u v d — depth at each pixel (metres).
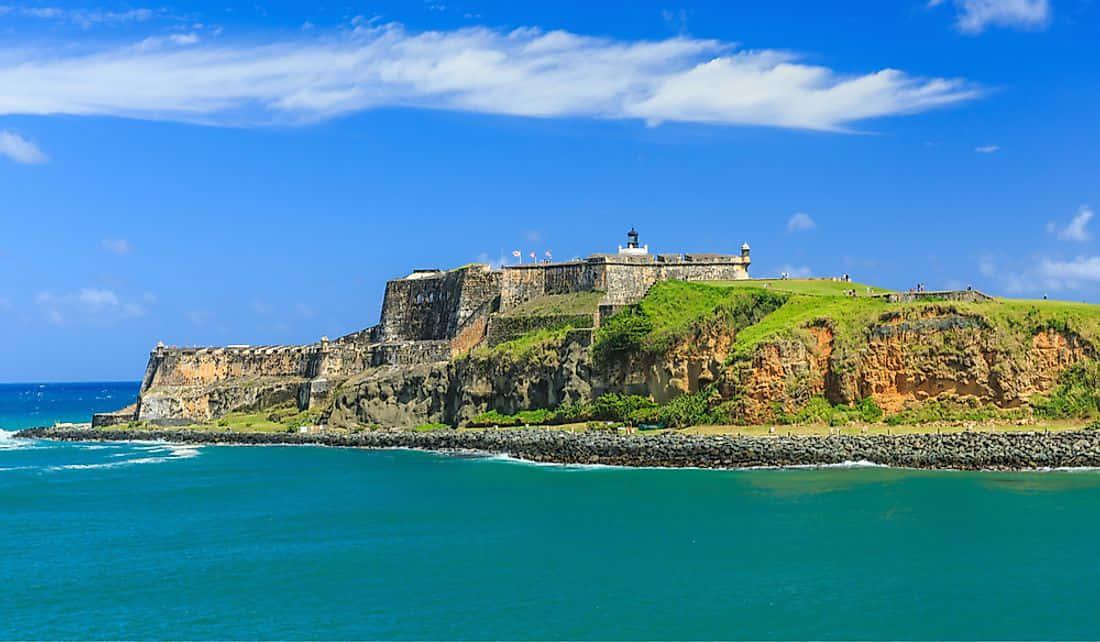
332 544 100.69
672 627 75.94
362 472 142.25
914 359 139.00
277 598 84.25
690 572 88.19
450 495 121.94
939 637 73.38
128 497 127.69
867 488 115.31
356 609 81.19
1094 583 83.38
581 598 82.44
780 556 91.75
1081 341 134.75
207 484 136.25
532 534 101.94
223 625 78.44
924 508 105.81
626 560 92.12
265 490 130.38
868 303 150.75
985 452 123.62
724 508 109.00
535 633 75.25
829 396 142.38
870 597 81.19
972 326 137.88
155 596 85.50
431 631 76.19
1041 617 76.69
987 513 103.25
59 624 79.50
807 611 78.50
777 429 139.38
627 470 134.25
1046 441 124.19
